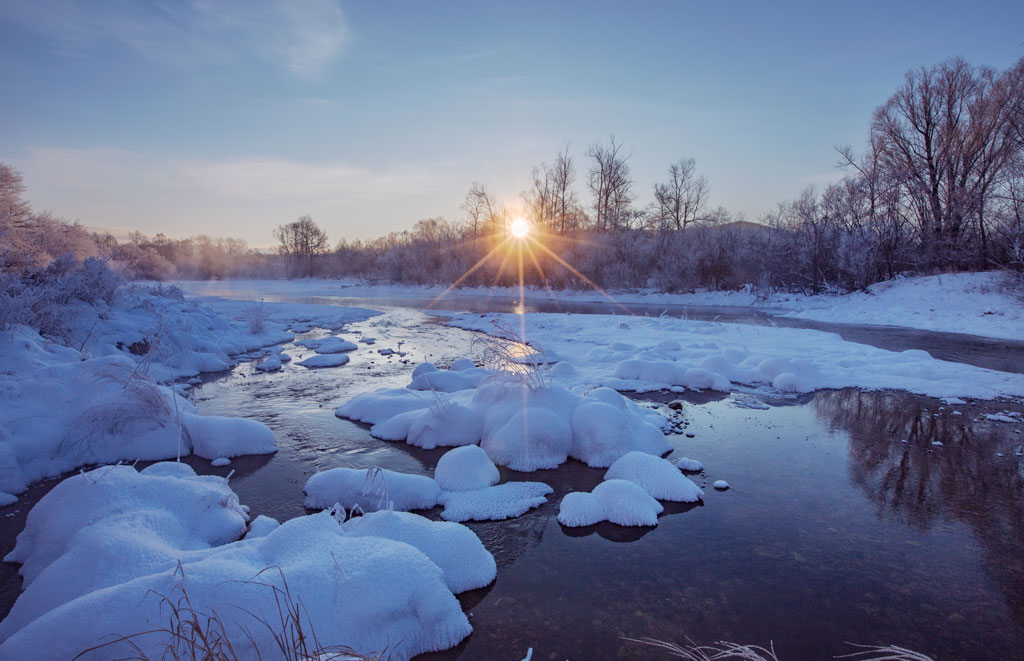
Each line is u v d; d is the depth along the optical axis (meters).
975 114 26.73
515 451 6.43
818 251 30.66
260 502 5.47
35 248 16.89
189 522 4.51
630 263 39.03
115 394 6.98
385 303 33.53
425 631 3.41
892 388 10.03
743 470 6.32
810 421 8.12
